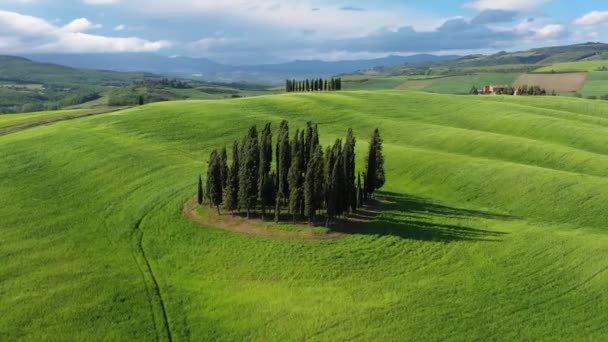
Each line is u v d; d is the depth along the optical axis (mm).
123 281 39438
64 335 32906
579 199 61000
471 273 41000
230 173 49938
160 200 54969
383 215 52938
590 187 63688
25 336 32688
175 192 57094
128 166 65688
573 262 42688
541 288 38719
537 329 33594
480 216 55531
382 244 45656
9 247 44688
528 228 51375
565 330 33500
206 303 37000
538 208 60312
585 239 47844
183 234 47312
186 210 52312
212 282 39875
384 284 39219
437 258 43594
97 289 38094
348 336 32719
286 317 34938
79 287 38281
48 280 39250
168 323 34719
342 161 49469
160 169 65188
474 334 32938
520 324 34094
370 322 34094
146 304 36625
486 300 36969
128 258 43344
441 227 50531
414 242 46438
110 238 47125
